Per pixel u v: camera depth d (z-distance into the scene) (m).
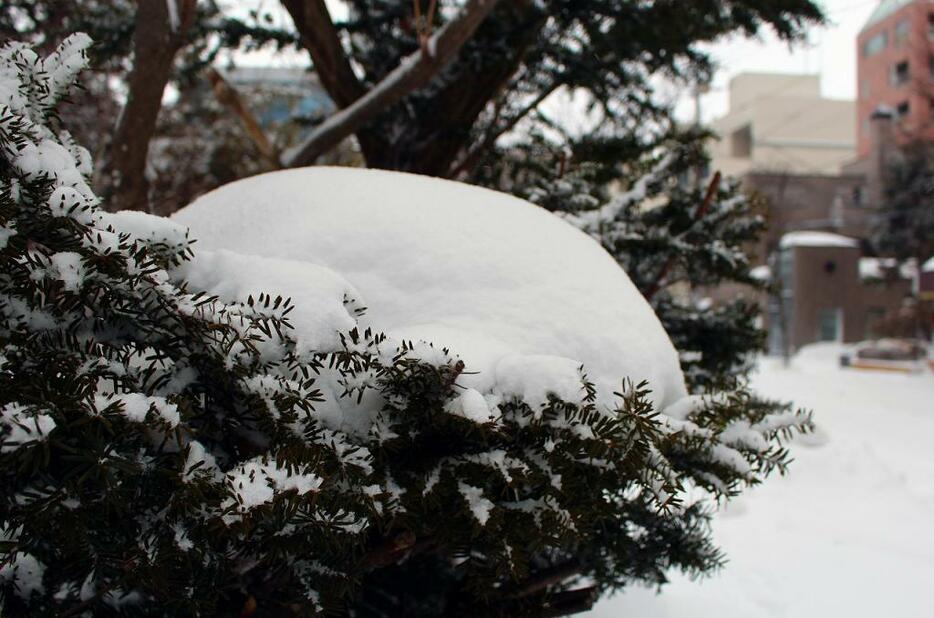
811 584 4.76
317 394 2.58
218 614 2.81
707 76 5.92
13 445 1.92
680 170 4.61
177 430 2.25
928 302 21.78
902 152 25.58
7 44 2.95
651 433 2.77
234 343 2.58
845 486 6.24
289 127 8.80
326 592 2.84
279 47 5.52
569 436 2.79
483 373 2.84
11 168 2.49
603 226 4.32
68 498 2.10
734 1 5.37
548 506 2.90
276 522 2.42
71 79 3.11
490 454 2.82
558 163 4.78
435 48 4.82
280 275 2.81
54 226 2.39
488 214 3.48
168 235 2.88
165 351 2.59
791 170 36.38
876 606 4.57
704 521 4.27
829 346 29.58
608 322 3.34
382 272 3.32
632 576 3.86
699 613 4.40
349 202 3.44
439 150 5.66
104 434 2.18
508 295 3.29
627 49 5.57
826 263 30.97
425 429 2.86
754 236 4.69
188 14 4.39
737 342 4.60
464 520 2.91
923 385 16.27
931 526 5.51
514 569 2.85
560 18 5.50
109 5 5.78
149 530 2.34
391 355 2.64
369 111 5.03
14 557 2.11
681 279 4.68
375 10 5.75
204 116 10.97
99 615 2.54
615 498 3.50
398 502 2.72
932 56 25.66
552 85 5.93
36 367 2.27
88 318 2.56
